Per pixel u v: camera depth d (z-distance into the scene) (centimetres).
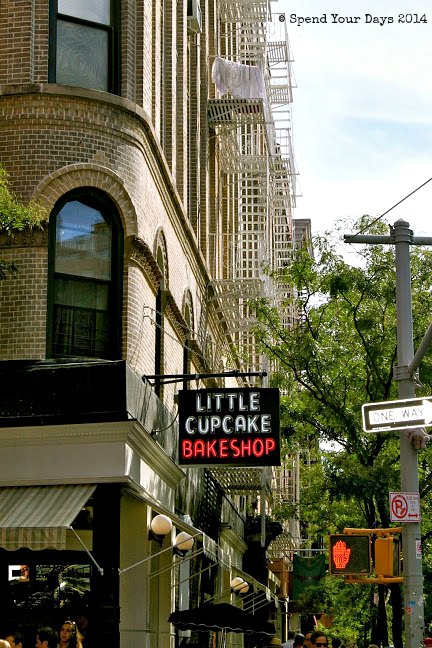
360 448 2739
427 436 1658
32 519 1756
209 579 3262
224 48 4116
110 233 2156
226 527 3428
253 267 3803
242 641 3875
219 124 3641
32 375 1952
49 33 2170
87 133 2122
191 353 3002
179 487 2536
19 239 2052
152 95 2402
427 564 2978
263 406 2114
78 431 1905
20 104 2095
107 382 1919
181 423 2123
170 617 2045
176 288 2719
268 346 2922
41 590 1988
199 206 3309
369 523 2780
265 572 4350
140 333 2180
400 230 1741
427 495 3006
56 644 1563
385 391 2692
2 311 2039
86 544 2025
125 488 1958
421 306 2722
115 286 2138
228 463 2097
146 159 2264
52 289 2070
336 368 2839
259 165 3941
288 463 4103
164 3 2750
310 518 3422
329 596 4112
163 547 2328
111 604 1859
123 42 2236
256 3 4103
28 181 2073
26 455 1920
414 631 1577
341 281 2719
